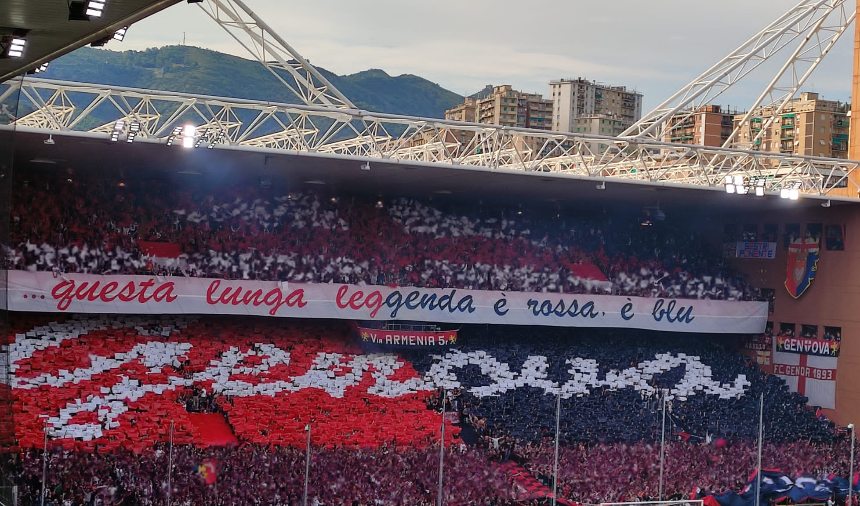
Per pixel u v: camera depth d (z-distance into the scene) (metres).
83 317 66.94
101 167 67.50
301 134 60.66
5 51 21.73
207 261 70.06
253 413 61.62
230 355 67.06
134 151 59.88
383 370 69.81
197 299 66.81
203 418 60.88
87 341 64.38
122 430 56.75
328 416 63.16
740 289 83.62
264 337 70.12
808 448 71.12
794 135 188.25
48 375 60.22
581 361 76.06
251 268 71.06
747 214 86.19
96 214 68.88
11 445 24.33
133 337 66.12
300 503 54.81
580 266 81.38
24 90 53.28
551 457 63.50
